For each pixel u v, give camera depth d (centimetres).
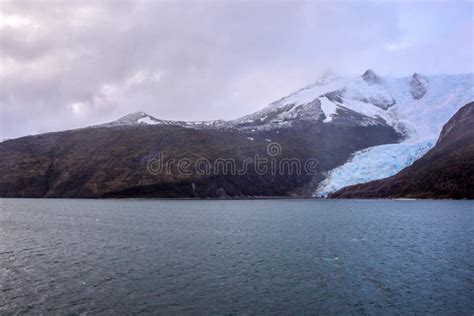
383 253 5906
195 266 5062
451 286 4159
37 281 4325
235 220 11119
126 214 13162
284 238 7462
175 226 9575
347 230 8694
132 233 8256
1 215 12588
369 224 9844
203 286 4188
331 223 10175
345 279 4453
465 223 9819
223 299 3797
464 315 3409
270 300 3772
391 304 3659
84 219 11362
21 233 8294
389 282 4316
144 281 4356
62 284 4219
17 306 3562
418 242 6925
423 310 3512
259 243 6862
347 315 3419
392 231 8456
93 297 3819
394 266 5050
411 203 17388
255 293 3966
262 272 4759
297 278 4494
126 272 4741
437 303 3672
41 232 8462
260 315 3419
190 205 18338
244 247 6450
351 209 14988
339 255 5769
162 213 13638
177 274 4656
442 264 5141
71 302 3678
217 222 10538
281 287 4159
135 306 3597
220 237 7625
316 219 11294
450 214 12150
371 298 3819
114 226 9581
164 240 7231
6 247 6438
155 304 3653
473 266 5025
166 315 3406
